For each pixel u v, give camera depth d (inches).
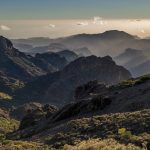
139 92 2896.2
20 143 1731.1
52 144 1772.9
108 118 2011.6
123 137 1363.2
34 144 1774.1
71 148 1210.0
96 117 2130.9
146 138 1286.9
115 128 1706.4
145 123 1612.9
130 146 1093.1
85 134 1796.3
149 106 2460.6
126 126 1673.2
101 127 1819.6
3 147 1612.9
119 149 1062.4
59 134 1961.1
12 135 4082.2
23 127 4906.5
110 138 1353.3
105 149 1057.5
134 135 1397.6
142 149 1093.8
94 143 1155.3
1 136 4537.4
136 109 2516.0
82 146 1149.7
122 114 2053.4
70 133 1919.3
